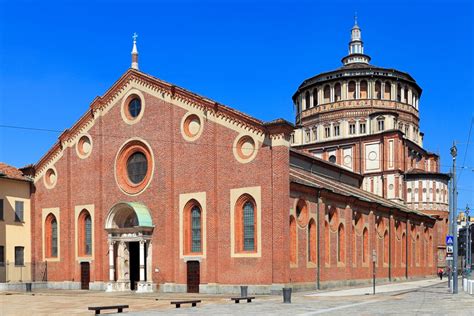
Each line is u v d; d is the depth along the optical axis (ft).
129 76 160.25
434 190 262.06
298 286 135.95
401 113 269.23
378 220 192.65
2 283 159.53
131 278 155.43
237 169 136.26
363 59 286.46
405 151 261.44
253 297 116.57
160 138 151.33
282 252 127.54
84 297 129.70
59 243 169.68
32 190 178.09
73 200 168.66
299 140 281.33
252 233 133.39
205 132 142.51
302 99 285.23
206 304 104.99
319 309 91.81
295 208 137.39
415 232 232.53
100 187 162.09
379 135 255.09
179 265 143.54
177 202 145.79
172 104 149.79
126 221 158.61
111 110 163.63
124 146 158.92
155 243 148.46
